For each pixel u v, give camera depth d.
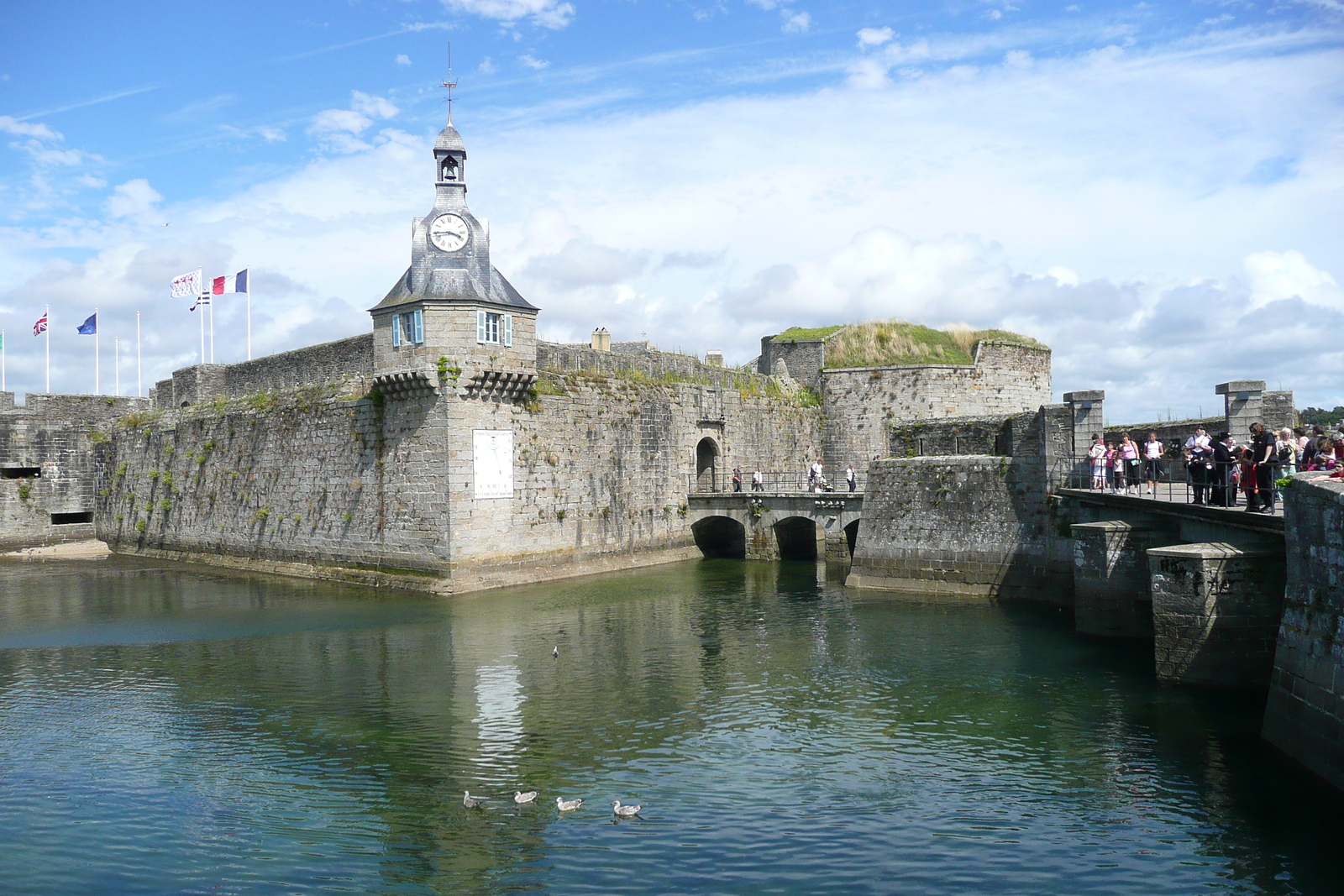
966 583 39.47
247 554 52.62
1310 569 17.73
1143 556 29.88
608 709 23.44
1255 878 14.42
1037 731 21.20
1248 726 20.70
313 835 16.22
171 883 14.61
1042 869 14.83
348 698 24.59
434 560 42.16
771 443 64.00
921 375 65.12
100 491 66.19
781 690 25.00
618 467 51.31
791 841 15.87
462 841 15.90
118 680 26.67
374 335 45.25
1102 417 35.50
